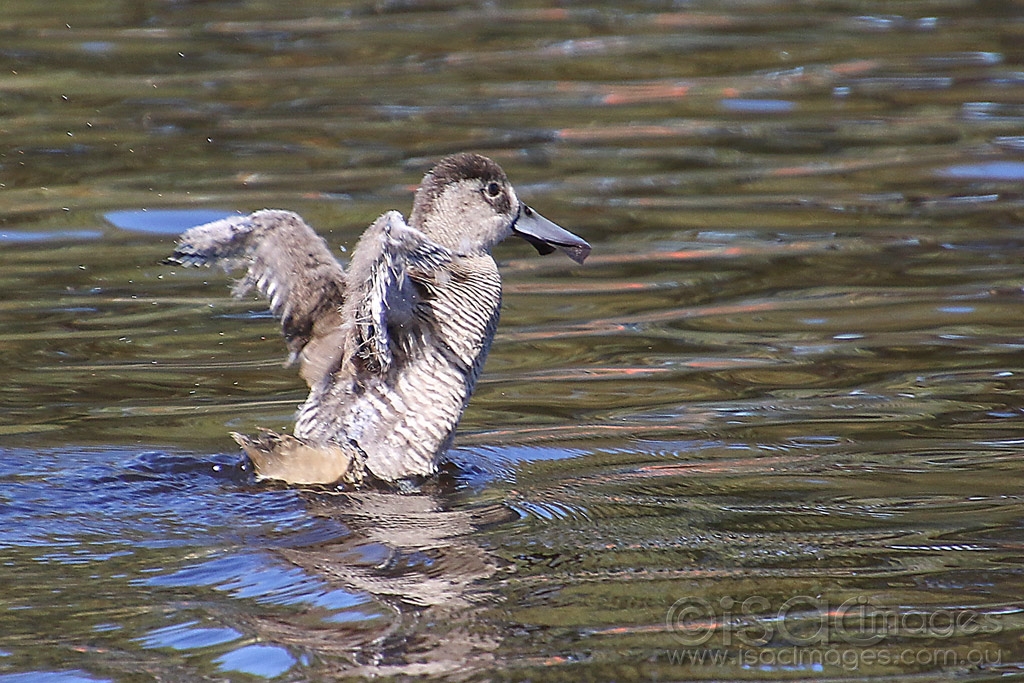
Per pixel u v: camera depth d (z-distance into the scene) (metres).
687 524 9.34
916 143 20.25
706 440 11.18
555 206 17.55
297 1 28.92
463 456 10.88
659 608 8.03
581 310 14.56
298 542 9.02
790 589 8.31
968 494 9.90
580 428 11.52
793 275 15.44
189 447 10.90
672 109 21.97
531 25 27.19
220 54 24.53
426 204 11.52
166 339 13.59
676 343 13.56
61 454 10.64
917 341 13.42
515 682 7.20
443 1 29.09
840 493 9.96
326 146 19.86
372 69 23.89
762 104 22.25
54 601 8.10
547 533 9.17
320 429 10.35
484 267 11.34
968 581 8.40
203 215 16.89
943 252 16.02
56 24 26.19
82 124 20.61
